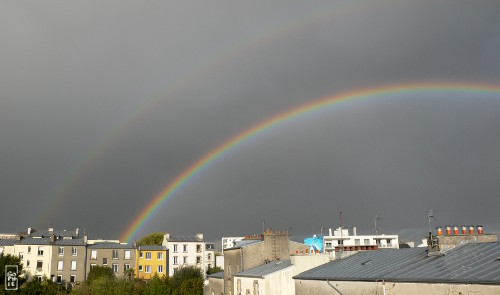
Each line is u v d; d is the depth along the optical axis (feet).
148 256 420.36
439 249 97.81
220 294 216.13
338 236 458.09
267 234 190.60
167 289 285.23
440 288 73.31
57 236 437.17
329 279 105.70
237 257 190.39
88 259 396.16
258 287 146.72
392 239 458.50
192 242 442.91
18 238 387.55
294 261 133.90
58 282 376.68
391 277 85.97
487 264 76.33
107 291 274.57
